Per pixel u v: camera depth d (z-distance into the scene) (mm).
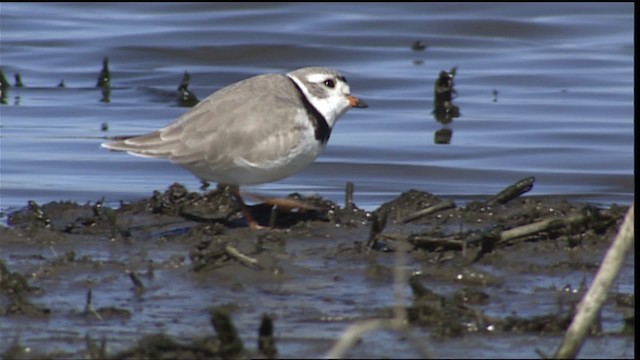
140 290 12398
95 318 11633
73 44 28953
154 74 26984
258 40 29328
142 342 10648
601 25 30984
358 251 13453
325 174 19828
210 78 26781
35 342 11039
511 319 11445
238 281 12680
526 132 22531
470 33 30656
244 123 13977
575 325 9625
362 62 28281
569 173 19828
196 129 14117
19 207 16906
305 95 14641
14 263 13195
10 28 30281
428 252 13461
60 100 24734
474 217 14922
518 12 32000
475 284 12680
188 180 19172
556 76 26922
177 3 32750
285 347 10906
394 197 18359
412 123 23203
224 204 15258
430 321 11531
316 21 31031
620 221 14312
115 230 14211
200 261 12945
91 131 22172
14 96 24984
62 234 14195
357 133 22422
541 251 13578
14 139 21484
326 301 12086
